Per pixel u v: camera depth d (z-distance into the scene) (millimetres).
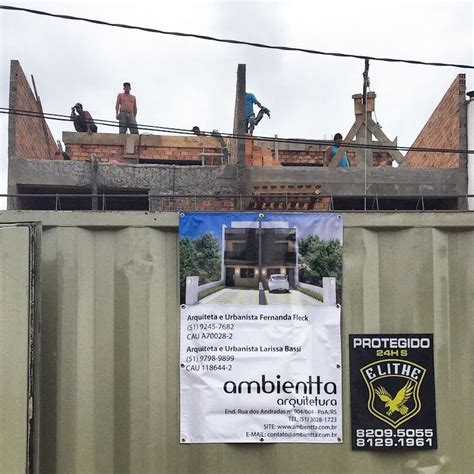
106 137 10578
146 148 10773
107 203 9656
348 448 5223
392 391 5277
